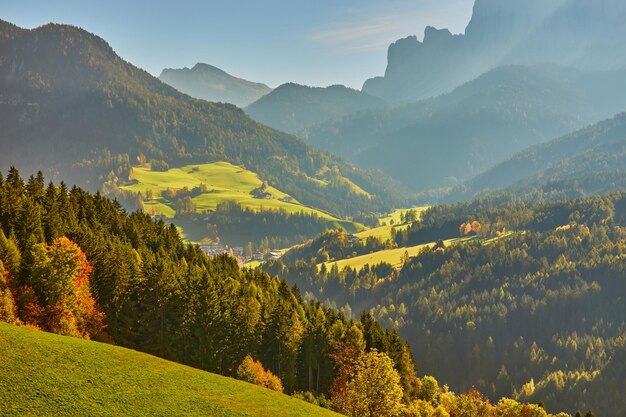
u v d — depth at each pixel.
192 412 51.16
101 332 79.12
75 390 48.34
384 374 75.44
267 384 81.75
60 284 72.56
